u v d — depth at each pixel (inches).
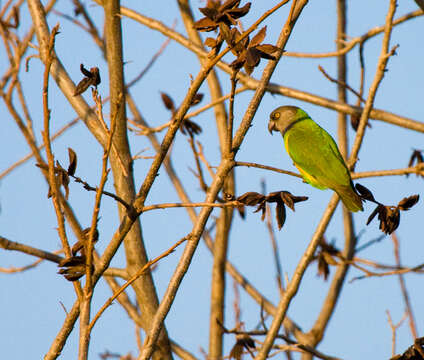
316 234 434.9
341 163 511.2
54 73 407.5
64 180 254.5
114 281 490.9
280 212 271.6
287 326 593.9
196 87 266.7
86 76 259.9
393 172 488.1
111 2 385.7
